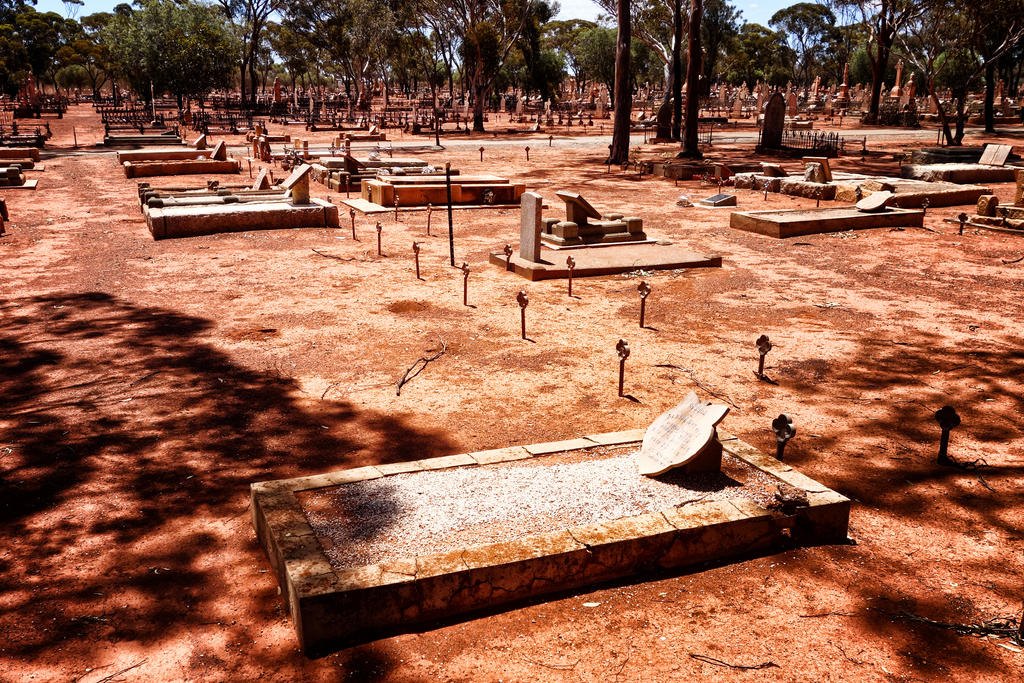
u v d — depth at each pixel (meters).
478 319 11.72
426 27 63.59
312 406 8.48
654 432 6.55
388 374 9.48
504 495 5.80
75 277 14.38
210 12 69.31
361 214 21.34
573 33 98.56
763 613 4.91
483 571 4.84
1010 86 85.25
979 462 7.23
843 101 77.38
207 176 29.95
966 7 38.31
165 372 9.49
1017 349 10.60
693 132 37.12
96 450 7.33
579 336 11.01
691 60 36.28
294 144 42.59
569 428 7.89
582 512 5.57
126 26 64.38
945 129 41.19
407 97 98.75
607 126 62.41
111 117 60.44
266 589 5.23
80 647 4.64
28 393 8.80
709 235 18.78
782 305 12.74
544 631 4.73
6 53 74.31
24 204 23.19
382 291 13.30
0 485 6.64
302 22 82.19
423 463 6.39
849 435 7.84
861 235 18.70
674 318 11.95
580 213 16.72
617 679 4.29
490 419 8.12
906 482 6.81
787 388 9.16
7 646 4.64
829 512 5.76
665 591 5.14
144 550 5.68
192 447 7.41
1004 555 5.69
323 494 5.82
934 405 8.68
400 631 4.73
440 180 23.61
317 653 4.55
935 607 5.03
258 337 10.86
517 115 75.25
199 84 61.78
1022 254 16.59
